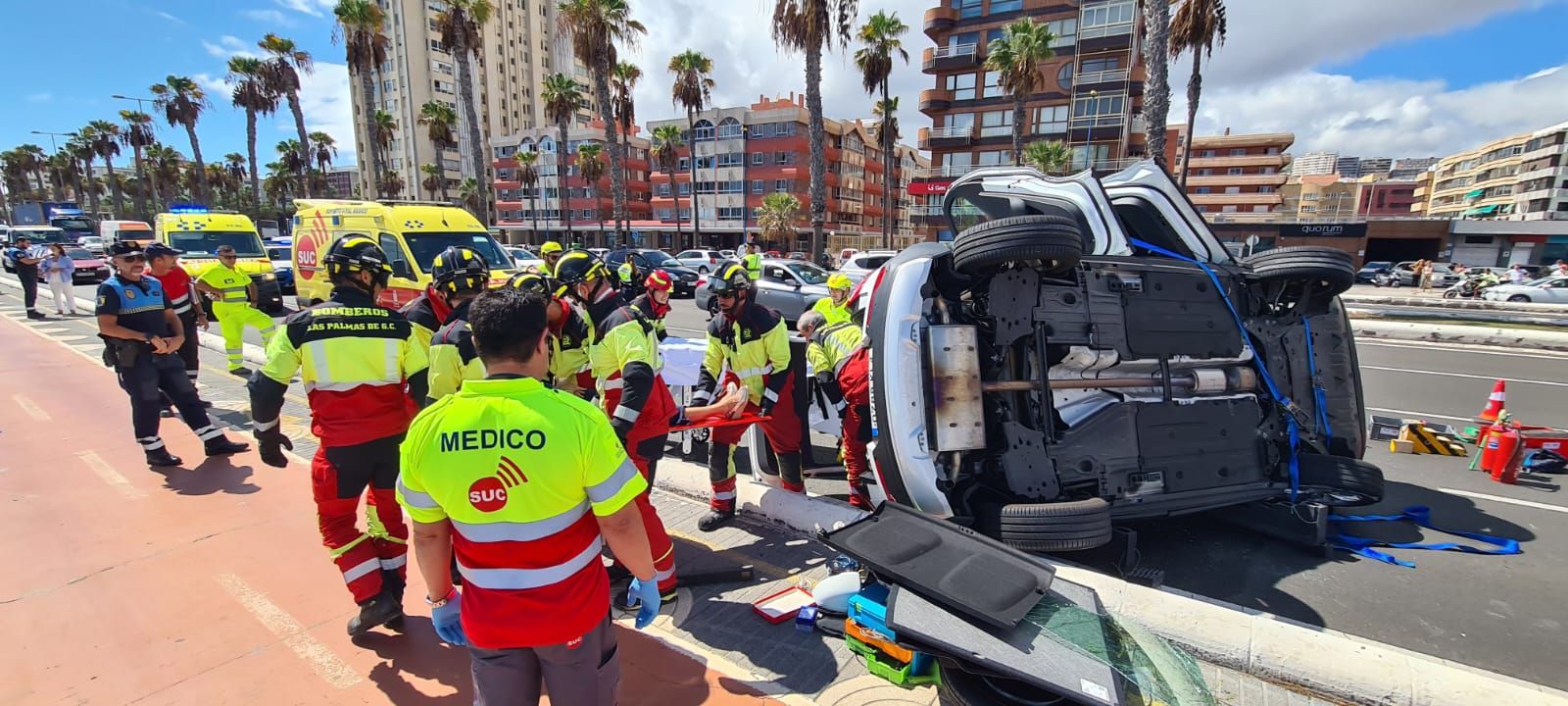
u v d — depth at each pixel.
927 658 2.53
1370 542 4.08
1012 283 3.64
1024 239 3.33
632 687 2.72
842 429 4.64
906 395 3.54
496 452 1.58
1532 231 42.09
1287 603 3.44
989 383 3.58
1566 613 3.33
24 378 8.16
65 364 8.98
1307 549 3.97
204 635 3.05
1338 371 4.40
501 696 1.79
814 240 26.39
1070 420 3.75
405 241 10.33
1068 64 39.50
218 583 3.49
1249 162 86.25
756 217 58.25
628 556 1.80
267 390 2.88
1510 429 5.32
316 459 2.94
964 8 42.47
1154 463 3.73
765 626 3.17
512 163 72.06
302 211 12.30
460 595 2.00
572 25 28.80
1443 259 44.66
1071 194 4.34
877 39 37.53
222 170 78.00
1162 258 4.31
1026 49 33.31
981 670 2.22
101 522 4.21
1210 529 4.29
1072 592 2.54
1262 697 2.63
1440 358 10.88
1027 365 3.70
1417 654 3.01
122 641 2.99
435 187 72.75
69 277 14.42
